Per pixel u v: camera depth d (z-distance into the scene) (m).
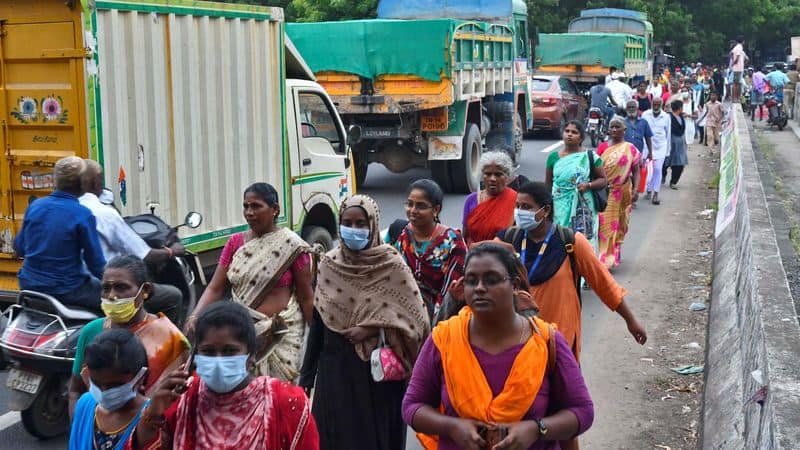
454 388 3.22
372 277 4.64
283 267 4.94
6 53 7.07
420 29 14.61
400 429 4.74
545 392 3.24
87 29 6.80
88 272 5.86
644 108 22.30
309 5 29.19
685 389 6.71
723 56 52.06
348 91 15.21
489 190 6.22
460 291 4.18
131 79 7.27
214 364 3.06
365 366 4.63
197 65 7.96
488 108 18.33
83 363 4.13
